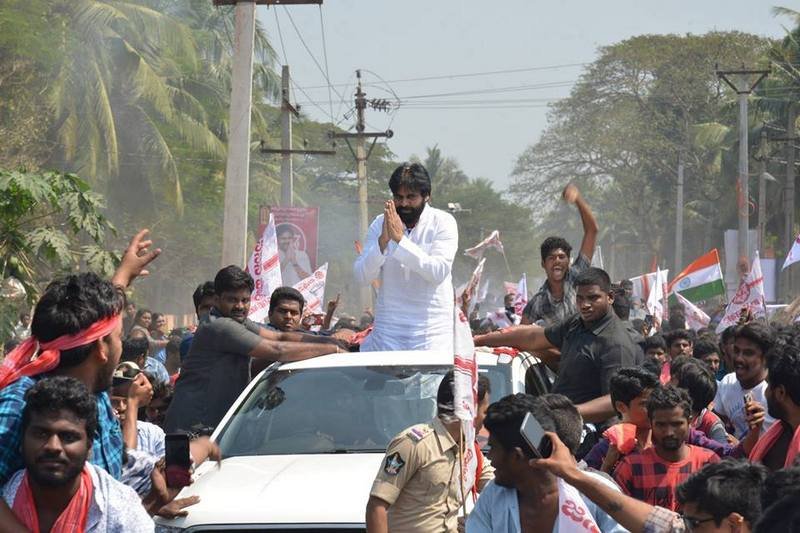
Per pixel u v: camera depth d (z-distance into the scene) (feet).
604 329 31.78
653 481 24.80
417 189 34.94
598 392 31.81
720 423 30.53
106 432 19.40
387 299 35.32
